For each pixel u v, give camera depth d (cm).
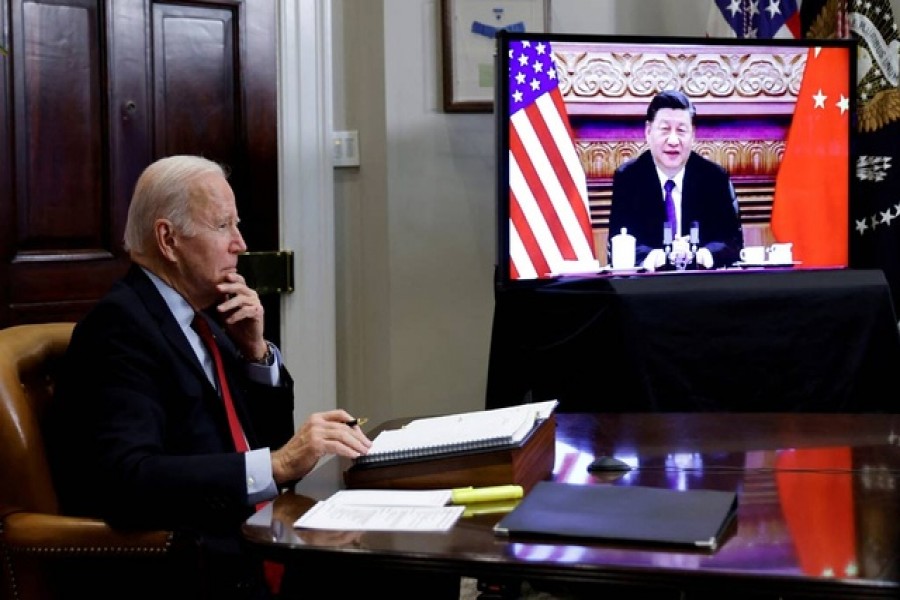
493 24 392
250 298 212
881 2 371
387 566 136
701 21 415
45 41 315
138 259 205
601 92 341
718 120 349
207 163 208
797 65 353
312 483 175
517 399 331
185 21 341
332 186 379
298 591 196
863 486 161
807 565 125
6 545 180
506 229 335
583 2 405
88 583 184
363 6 388
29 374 201
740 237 353
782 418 218
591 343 321
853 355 328
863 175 370
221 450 197
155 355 193
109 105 326
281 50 365
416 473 169
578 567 128
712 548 132
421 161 391
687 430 207
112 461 178
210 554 176
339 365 397
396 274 392
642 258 347
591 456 185
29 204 314
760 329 324
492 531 142
